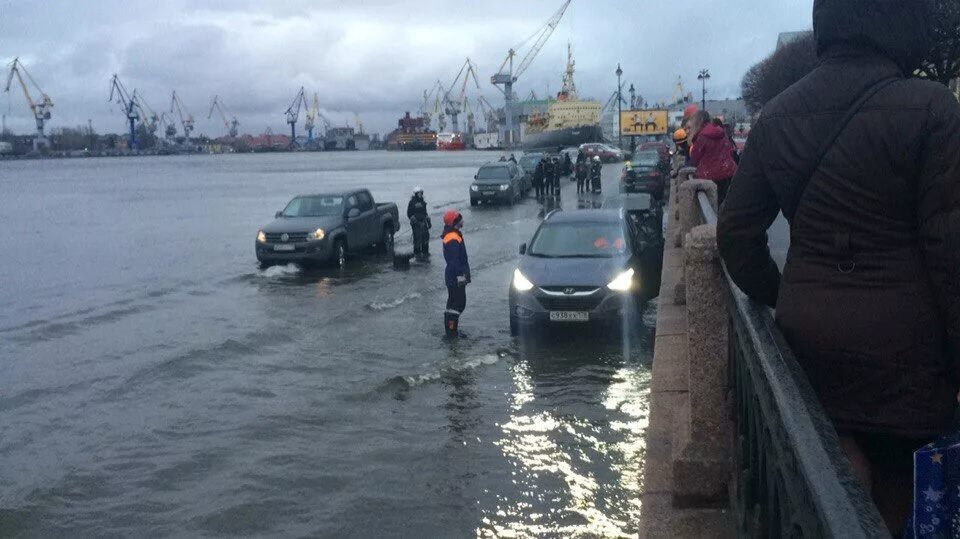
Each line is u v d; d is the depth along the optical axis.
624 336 11.08
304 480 6.70
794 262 2.27
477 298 14.59
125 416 8.52
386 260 20.48
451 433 7.69
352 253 20.23
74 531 5.92
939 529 2.01
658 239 13.72
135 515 6.16
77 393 9.41
